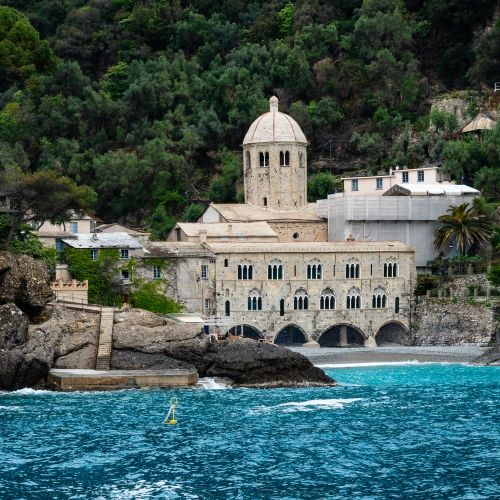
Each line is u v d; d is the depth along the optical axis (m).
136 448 142.62
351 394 190.38
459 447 143.62
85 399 182.50
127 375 196.25
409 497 121.12
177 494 122.12
